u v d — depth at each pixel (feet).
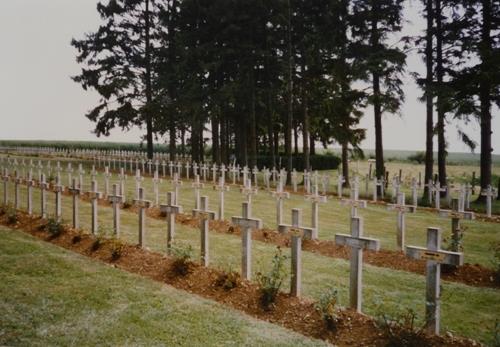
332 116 90.58
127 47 115.03
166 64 112.68
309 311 21.30
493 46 68.08
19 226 40.86
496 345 17.75
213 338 19.04
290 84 89.15
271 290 22.90
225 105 99.81
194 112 96.73
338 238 21.74
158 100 108.78
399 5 75.92
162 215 48.29
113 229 38.19
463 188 60.18
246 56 94.32
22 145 288.71
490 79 63.72
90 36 114.52
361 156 100.17
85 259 30.32
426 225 51.16
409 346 17.71
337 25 82.38
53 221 37.93
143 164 104.53
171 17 109.40
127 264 29.53
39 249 32.24
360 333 19.11
